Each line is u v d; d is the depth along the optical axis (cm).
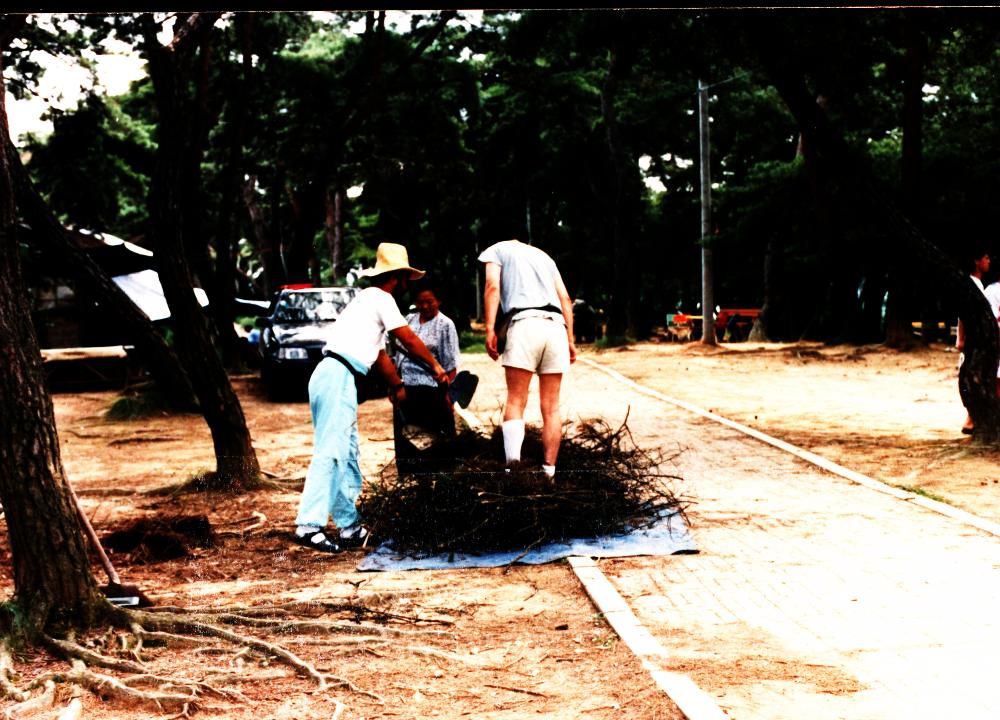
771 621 505
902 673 429
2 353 496
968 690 409
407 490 694
